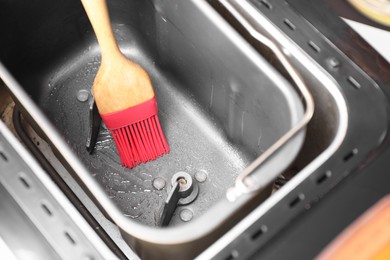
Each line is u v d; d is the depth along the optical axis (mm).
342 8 1068
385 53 1075
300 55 1002
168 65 1338
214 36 1087
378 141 945
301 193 911
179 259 996
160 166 1298
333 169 928
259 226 893
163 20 1213
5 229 1003
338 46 1008
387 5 1069
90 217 1222
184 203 1254
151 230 899
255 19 1035
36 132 1211
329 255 875
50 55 1354
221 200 909
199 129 1330
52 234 921
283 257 878
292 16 1033
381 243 876
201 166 1300
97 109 1251
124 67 1158
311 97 957
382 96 972
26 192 942
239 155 1302
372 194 914
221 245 881
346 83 980
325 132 1039
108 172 1296
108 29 1111
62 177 1308
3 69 1058
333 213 901
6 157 959
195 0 1065
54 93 1374
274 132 1121
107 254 891
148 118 1249
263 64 1026
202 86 1271
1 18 1204
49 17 1277
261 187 911
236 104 1190
